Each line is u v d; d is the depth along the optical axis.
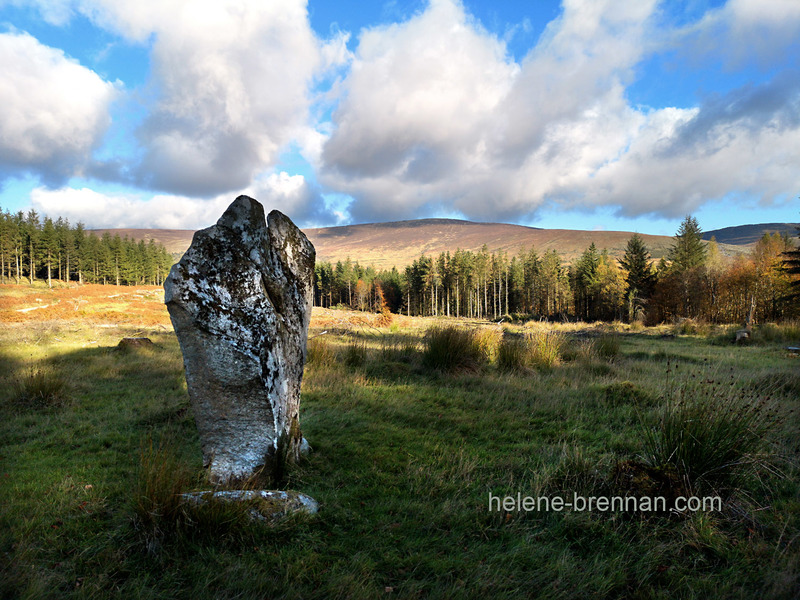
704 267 39.62
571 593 2.33
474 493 3.51
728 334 15.96
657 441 3.75
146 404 6.33
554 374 8.41
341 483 3.79
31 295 42.09
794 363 9.38
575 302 58.69
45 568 2.52
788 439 4.19
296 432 4.25
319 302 98.75
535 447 4.53
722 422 3.39
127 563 2.58
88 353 10.88
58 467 4.06
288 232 4.41
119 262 80.19
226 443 3.71
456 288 70.94
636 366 9.35
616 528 2.90
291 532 2.92
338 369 8.52
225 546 2.74
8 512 3.10
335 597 2.31
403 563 2.63
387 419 5.69
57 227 77.06
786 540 2.74
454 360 8.68
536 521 3.06
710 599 2.27
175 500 2.83
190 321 3.62
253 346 3.70
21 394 6.26
